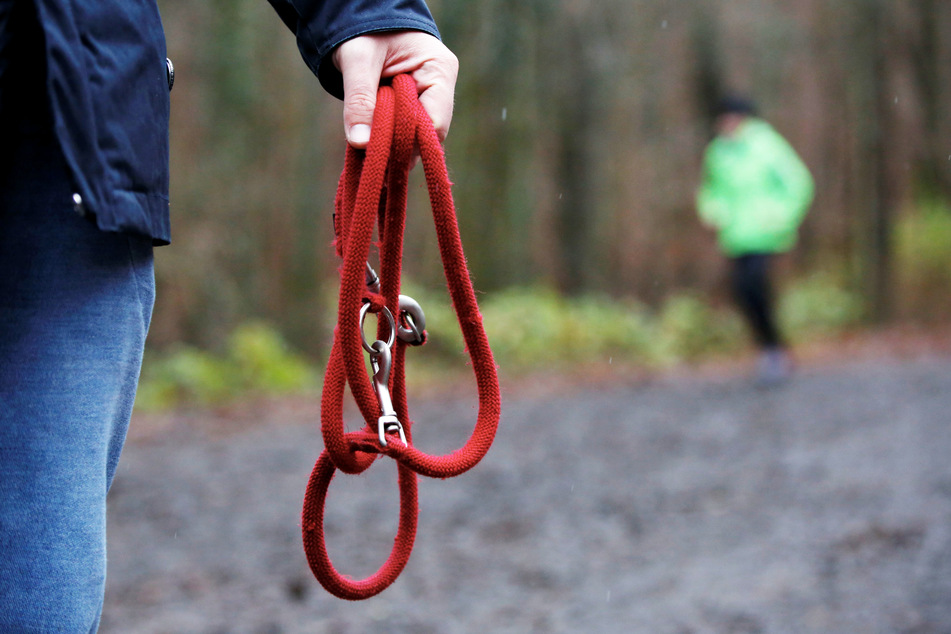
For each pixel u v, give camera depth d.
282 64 9.46
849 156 16.53
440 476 1.17
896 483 4.69
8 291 1.12
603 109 13.15
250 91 9.22
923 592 3.18
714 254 14.68
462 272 1.21
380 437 1.13
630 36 13.23
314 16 1.25
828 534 3.89
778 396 7.76
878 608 3.06
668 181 14.55
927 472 4.89
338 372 1.18
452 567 3.61
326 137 10.20
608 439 6.15
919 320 15.55
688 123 14.56
